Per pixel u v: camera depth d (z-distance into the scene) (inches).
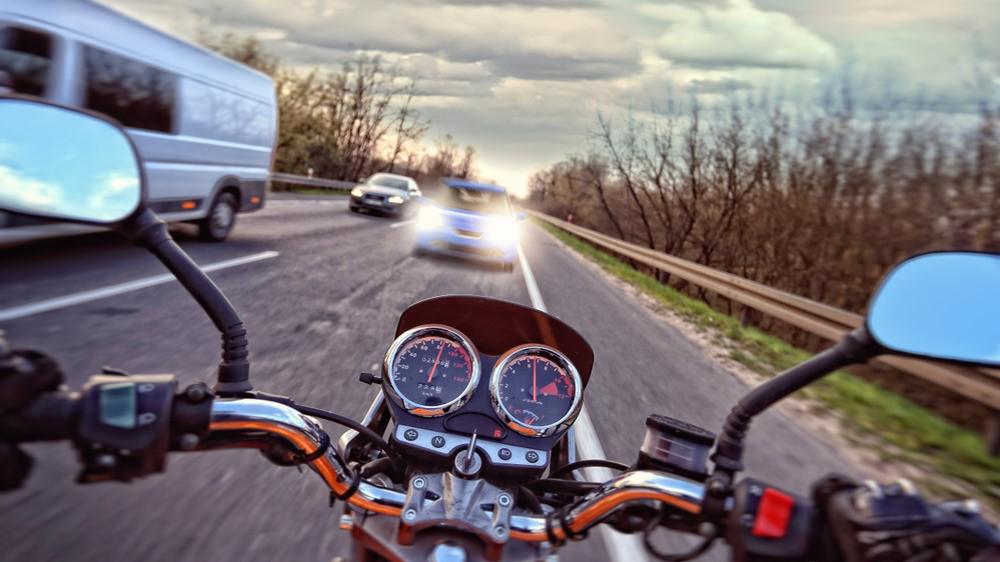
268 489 138.2
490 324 93.8
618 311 484.1
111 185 60.9
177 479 137.7
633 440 207.2
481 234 539.5
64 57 314.5
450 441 78.3
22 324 231.6
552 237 1406.3
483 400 82.2
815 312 402.9
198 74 429.4
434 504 69.9
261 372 216.1
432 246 542.6
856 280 881.5
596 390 258.5
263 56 1381.6
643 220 1418.6
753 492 56.9
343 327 289.1
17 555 106.0
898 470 225.9
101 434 52.6
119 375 58.1
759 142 1069.1
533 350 85.2
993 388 246.2
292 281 377.7
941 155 767.1
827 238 913.5
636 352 350.6
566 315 418.6
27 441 52.1
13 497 122.5
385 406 104.8
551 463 105.5
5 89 285.7
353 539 74.7
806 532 54.1
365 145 2420.0
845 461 226.7
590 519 67.4
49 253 363.9
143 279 325.4
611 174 1483.8
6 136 59.4
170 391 56.7
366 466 83.0
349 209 1037.8
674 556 64.6
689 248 1370.6
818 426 265.6
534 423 81.0
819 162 935.7
